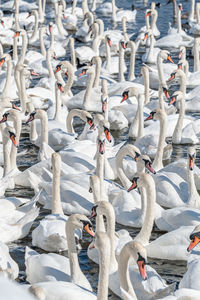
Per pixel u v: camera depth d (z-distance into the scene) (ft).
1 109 74.08
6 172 62.08
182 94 75.00
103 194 54.75
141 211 52.42
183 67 103.81
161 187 56.85
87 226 42.06
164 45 135.23
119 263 39.52
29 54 117.80
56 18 151.02
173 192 56.39
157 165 65.67
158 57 98.84
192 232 43.52
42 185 56.44
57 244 47.24
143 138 71.46
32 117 69.21
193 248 45.42
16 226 50.14
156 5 182.50
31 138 75.10
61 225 47.75
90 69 90.33
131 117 84.17
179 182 57.67
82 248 49.75
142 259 38.17
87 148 66.59
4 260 42.01
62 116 82.43
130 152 57.57
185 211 50.47
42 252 48.26
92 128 70.59
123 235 46.98
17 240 50.37
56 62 115.24
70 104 92.89
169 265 46.34
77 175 57.52
